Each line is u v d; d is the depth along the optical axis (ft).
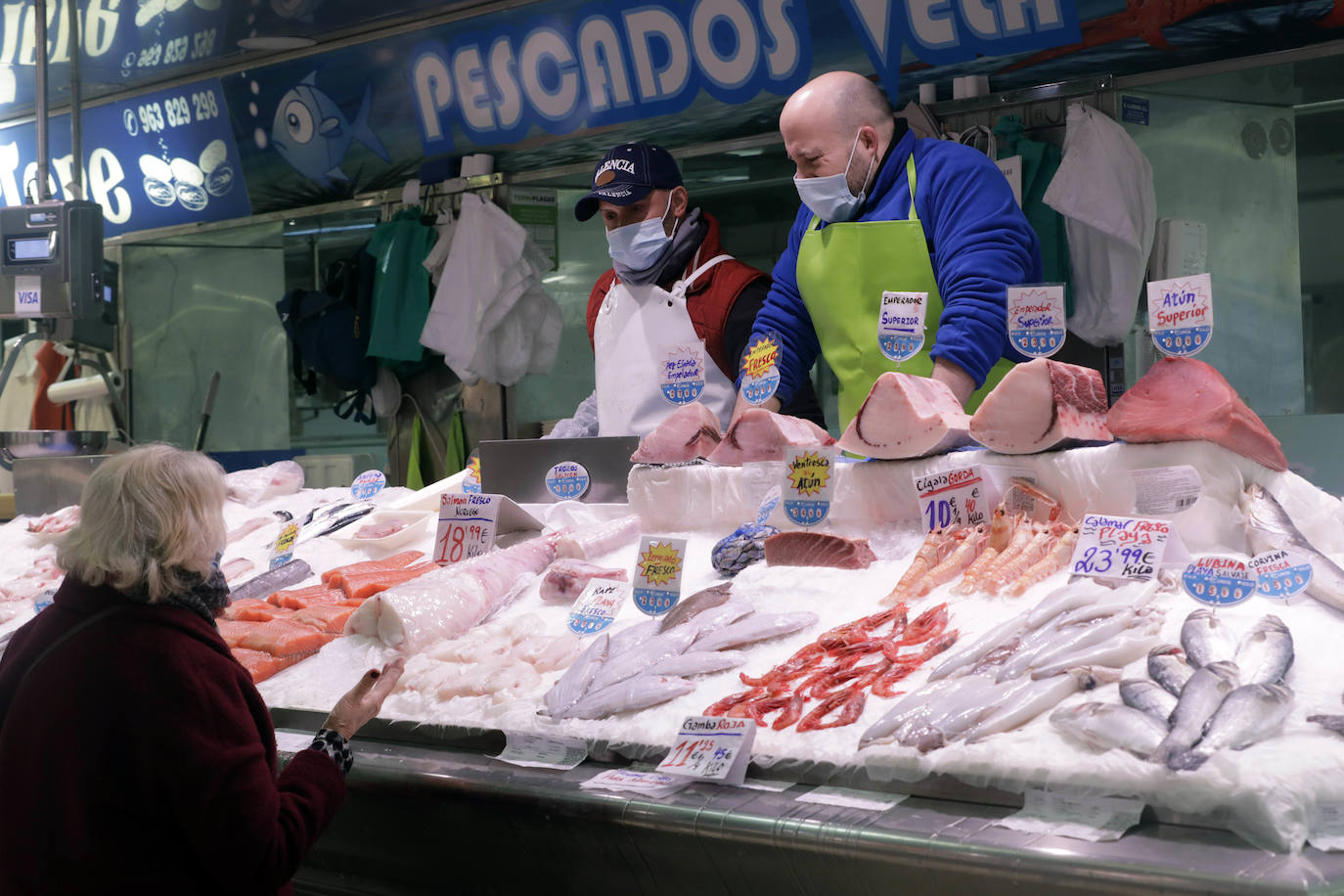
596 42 17.51
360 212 21.45
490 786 6.38
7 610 11.34
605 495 10.34
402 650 8.21
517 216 19.52
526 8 17.88
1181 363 6.95
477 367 19.13
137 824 5.32
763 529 8.45
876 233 10.69
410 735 7.32
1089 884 4.60
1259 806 4.55
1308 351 15.67
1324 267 15.48
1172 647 5.74
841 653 6.66
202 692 5.37
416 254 20.01
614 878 6.15
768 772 5.98
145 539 5.47
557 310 19.70
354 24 19.58
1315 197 15.35
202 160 22.49
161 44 21.95
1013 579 6.86
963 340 9.72
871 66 15.87
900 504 8.07
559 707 6.81
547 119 18.53
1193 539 6.85
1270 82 14.70
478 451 11.18
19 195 25.08
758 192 18.26
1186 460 6.82
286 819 5.56
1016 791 5.22
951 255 10.21
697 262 12.46
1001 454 7.54
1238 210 15.56
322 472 18.10
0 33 23.90
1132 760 4.91
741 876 5.63
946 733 5.48
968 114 15.61
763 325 11.60
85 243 19.38
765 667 6.78
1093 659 5.75
